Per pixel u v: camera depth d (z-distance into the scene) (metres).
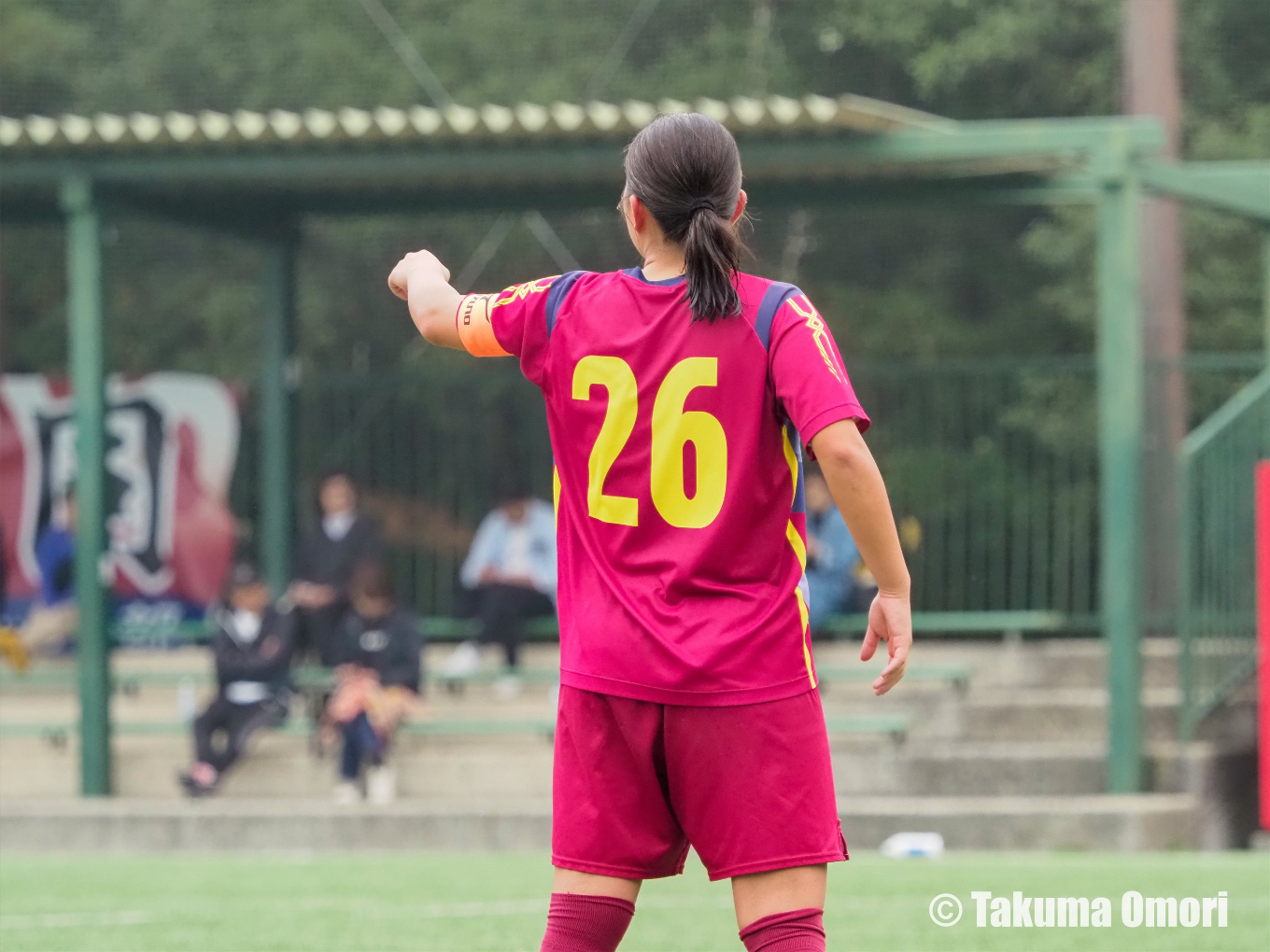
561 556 9.15
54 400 41.25
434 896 22.91
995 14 61.84
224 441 41.59
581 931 8.77
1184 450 33.69
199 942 18.86
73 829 31.62
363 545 36.94
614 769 8.80
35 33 65.31
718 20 65.38
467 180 35.72
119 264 65.75
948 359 61.78
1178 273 43.47
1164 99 46.06
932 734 35.50
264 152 33.19
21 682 40.44
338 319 63.66
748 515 8.67
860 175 34.09
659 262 9.03
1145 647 37.31
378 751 33.06
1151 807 30.16
